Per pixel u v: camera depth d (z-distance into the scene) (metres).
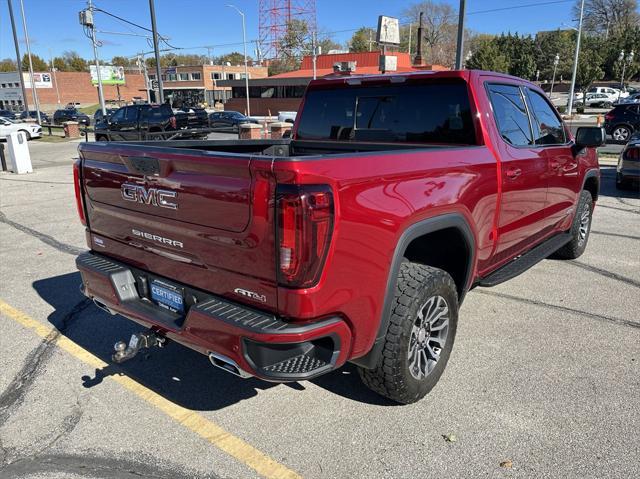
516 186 3.96
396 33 16.94
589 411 3.16
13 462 2.75
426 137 4.01
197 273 2.75
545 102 4.92
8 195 11.01
